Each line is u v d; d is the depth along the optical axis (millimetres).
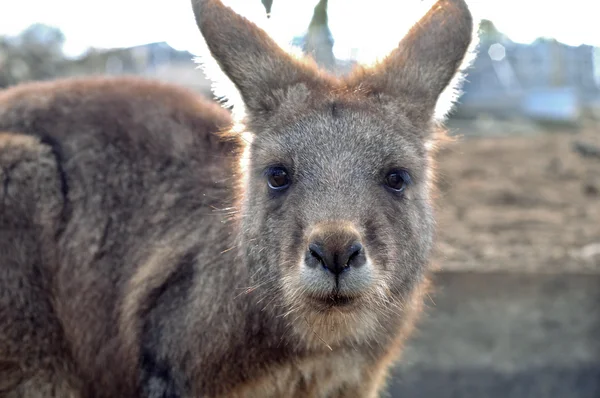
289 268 770
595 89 4195
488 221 1585
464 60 852
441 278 1273
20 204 881
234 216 844
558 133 2904
